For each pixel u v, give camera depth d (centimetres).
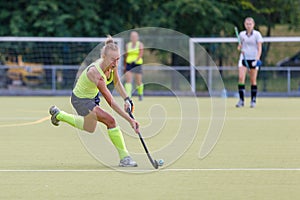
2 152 2738
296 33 9156
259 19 8606
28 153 2708
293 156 2631
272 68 7169
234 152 2738
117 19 8312
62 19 7950
